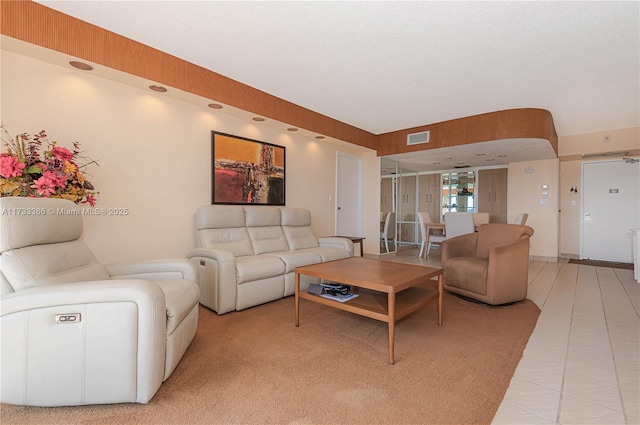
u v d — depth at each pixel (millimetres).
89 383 1381
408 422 1334
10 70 2262
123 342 1403
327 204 5172
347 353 1991
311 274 2391
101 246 2723
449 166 7184
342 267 2576
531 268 4988
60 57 2301
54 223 1705
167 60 2785
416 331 2359
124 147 2846
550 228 5797
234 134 3754
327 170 5152
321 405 1447
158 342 1473
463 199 7395
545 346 2104
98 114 2686
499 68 2977
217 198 3559
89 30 2344
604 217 5750
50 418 1333
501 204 6762
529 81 3268
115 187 2797
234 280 2762
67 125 2523
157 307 1464
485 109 4219
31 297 1329
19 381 1331
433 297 2430
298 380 1663
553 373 1754
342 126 4918
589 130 5238
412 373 1744
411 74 3137
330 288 2508
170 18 2260
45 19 2150
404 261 5500
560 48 2598
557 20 2215
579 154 5488
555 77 3158
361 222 5996
